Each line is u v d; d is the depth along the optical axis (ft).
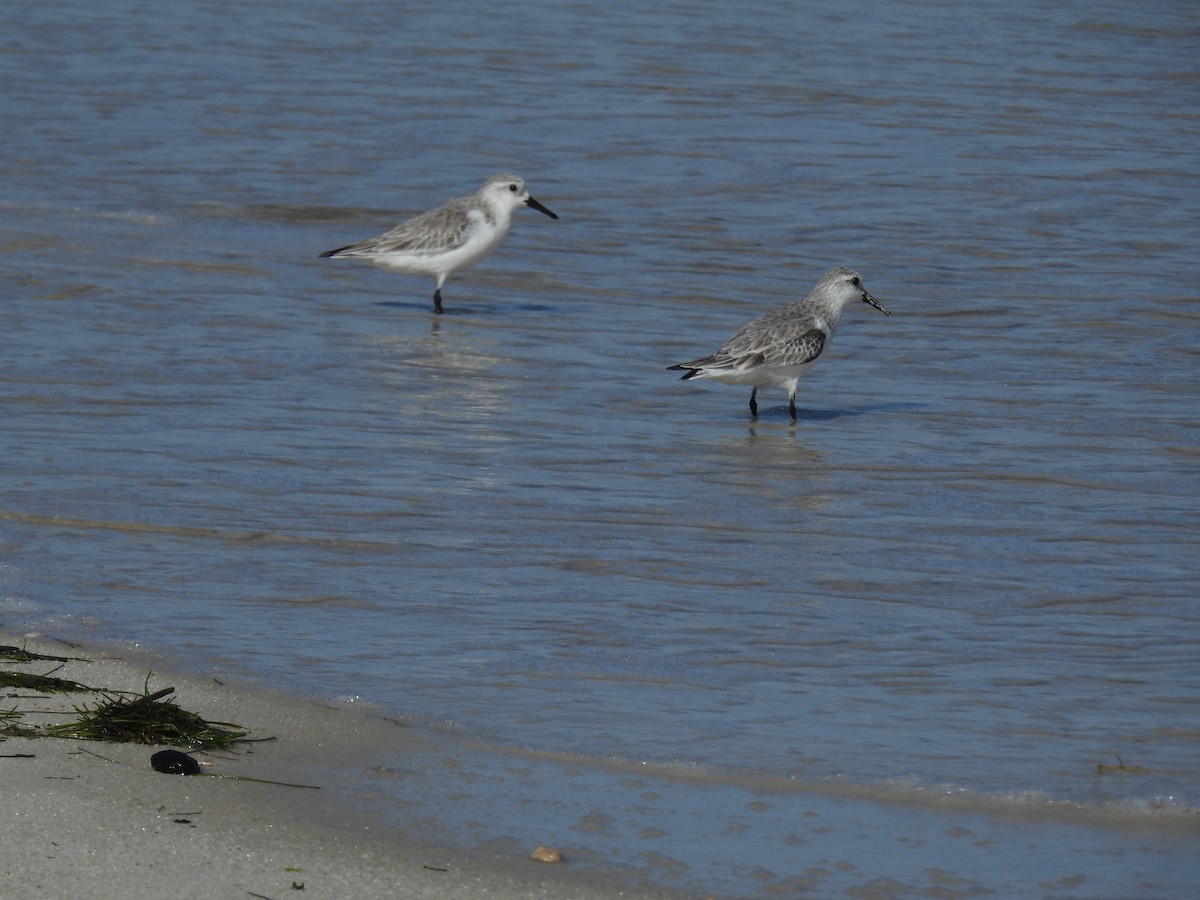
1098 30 148.05
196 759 32.76
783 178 100.07
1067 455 56.18
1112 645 40.14
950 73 129.90
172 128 108.88
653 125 112.27
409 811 30.89
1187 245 87.35
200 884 27.96
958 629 41.04
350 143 106.63
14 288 74.23
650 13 152.05
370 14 149.79
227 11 149.69
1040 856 29.76
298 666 37.73
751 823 30.78
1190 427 59.36
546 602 42.29
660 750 33.78
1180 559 46.50
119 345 66.28
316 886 28.04
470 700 36.09
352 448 55.06
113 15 146.41
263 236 86.53
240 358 65.46
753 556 46.21
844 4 157.79
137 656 38.01
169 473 51.57
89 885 27.81
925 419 60.49
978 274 81.66
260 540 46.32
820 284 61.93
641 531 48.06
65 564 43.86
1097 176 101.04
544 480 52.60
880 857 29.66
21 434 54.95
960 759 33.58
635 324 73.20
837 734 34.73
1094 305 76.33
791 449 56.65
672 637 40.11
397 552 45.73
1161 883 28.89
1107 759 33.65
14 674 36.06
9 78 121.29
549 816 30.89
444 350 68.23
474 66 129.49
